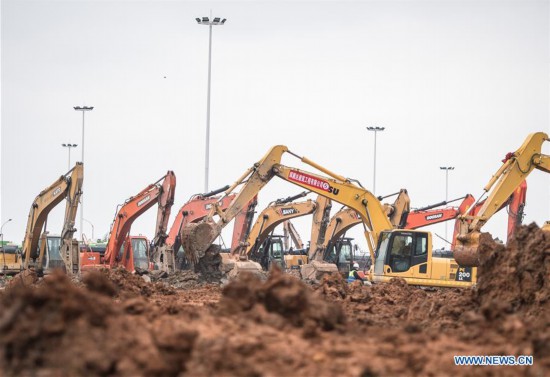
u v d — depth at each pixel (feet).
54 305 90.07
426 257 327.06
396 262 329.31
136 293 190.60
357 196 368.48
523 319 137.28
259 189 366.84
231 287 120.67
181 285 342.23
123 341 89.56
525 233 160.45
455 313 154.30
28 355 87.61
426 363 98.94
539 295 151.84
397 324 142.82
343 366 94.89
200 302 179.42
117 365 85.56
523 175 301.43
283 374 91.50
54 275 93.09
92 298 95.09
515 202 420.36
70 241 399.03
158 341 93.25
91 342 87.15
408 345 107.45
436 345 108.78
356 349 103.76
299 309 115.85
